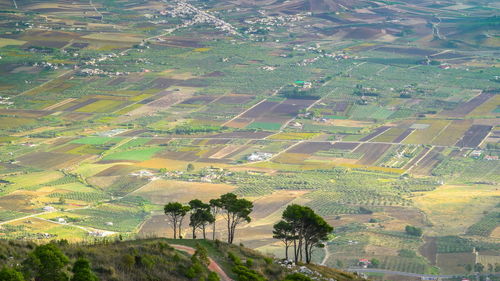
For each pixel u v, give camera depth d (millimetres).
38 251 157250
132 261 174375
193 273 178875
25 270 153500
